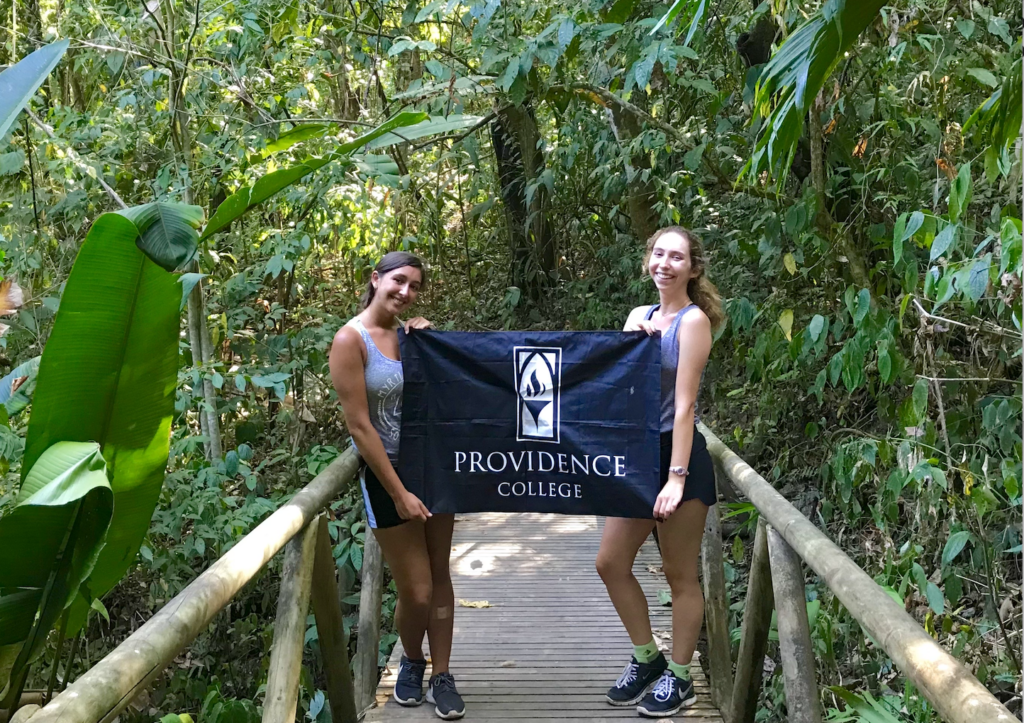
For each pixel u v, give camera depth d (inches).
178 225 92.8
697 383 113.3
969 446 148.0
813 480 230.1
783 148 97.5
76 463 79.8
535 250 364.2
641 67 159.2
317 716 150.6
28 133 186.9
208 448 209.3
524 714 126.4
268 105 221.1
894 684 158.6
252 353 237.1
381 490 117.0
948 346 176.6
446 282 411.8
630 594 126.1
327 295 350.0
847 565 78.8
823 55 87.6
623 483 117.5
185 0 211.5
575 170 317.4
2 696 93.3
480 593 179.8
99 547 83.7
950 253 122.6
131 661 66.2
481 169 380.2
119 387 101.5
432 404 121.0
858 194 187.9
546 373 119.5
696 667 141.8
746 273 236.4
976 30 150.3
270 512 193.3
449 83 193.2
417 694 129.9
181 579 193.3
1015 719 50.8
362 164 196.2
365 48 249.0
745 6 192.2
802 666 95.2
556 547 208.1
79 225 205.5
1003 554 164.1
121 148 209.5
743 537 242.7
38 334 181.5
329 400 275.0
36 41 209.0
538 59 192.2
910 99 154.9
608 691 132.6
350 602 204.5
